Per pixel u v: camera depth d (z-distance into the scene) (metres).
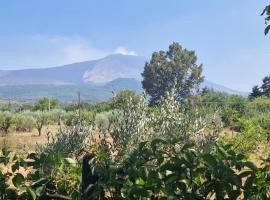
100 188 2.54
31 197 2.75
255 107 33.09
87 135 6.82
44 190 2.71
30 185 2.75
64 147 6.68
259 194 2.39
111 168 2.52
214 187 2.34
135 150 2.52
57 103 50.34
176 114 6.00
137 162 2.48
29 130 25.09
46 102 49.47
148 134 5.50
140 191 2.37
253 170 2.34
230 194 2.32
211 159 2.33
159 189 2.44
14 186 2.82
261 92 65.25
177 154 2.43
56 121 28.83
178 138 2.49
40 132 22.50
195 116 6.05
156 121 5.79
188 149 2.45
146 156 2.48
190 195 2.37
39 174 2.79
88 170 2.63
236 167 2.34
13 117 25.03
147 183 2.44
